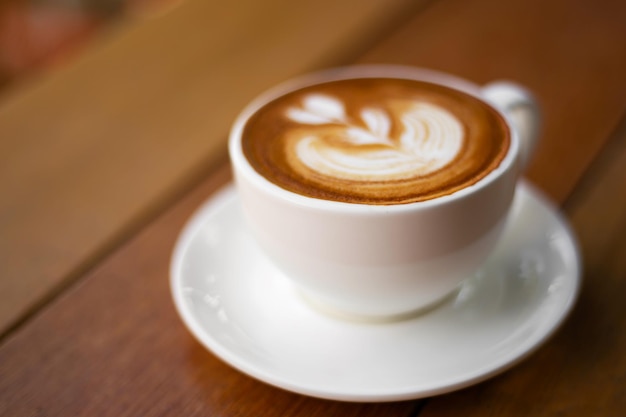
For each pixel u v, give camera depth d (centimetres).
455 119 33
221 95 46
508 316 32
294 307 33
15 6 89
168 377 32
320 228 30
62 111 45
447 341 32
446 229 30
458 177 30
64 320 34
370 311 32
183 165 41
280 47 50
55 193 40
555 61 48
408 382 29
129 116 45
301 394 31
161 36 52
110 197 40
